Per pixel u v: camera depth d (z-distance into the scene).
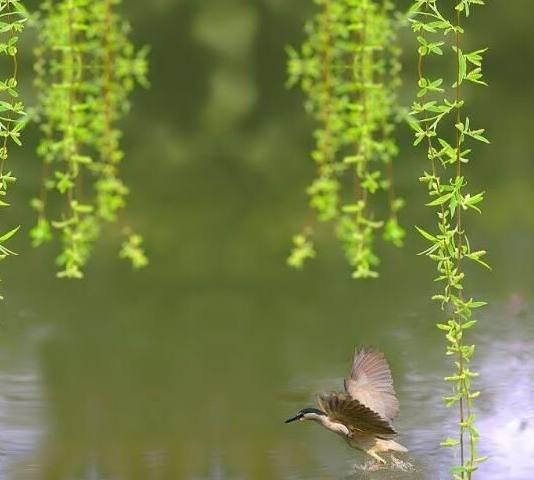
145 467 9.38
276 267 15.41
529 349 11.98
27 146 20.09
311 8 23.98
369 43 13.05
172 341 12.62
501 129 21.91
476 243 16.16
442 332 12.73
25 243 16.41
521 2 24.58
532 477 9.02
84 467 9.29
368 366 8.34
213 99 23.17
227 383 11.27
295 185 19.25
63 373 11.57
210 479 9.06
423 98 21.44
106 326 13.12
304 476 9.14
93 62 13.44
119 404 10.73
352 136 13.23
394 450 8.66
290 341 12.58
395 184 18.88
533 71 24.28
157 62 23.94
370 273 12.62
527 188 18.61
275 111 23.08
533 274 14.70
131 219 17.42
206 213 17.75
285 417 10.45
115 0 13.11
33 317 13.41
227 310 13.66
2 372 11.59
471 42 24.12
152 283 14.75
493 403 10.52
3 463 9.43
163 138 21.80
